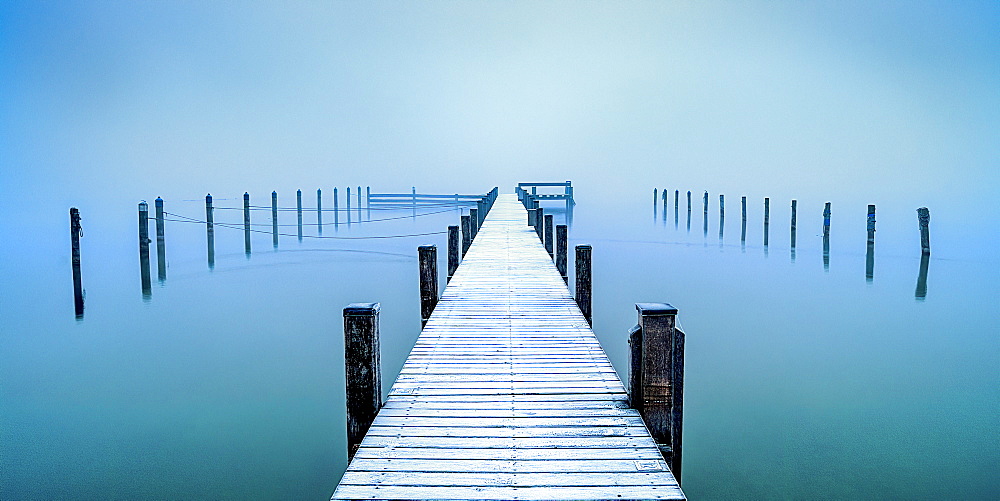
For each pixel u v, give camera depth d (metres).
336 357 11.20
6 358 11.04
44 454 7.29
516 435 4.17
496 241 15.45
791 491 6.21
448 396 4.89
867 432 7.54
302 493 6.46
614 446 4.00
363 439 4.14
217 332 12.92
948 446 7.21
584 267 8.68
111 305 15.51
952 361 10.41
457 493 3.46
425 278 8.47
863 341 11.64
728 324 12.98
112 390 9.49
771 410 8.29
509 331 6.86
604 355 5.95
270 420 8.36
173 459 7.18
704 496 6.11
